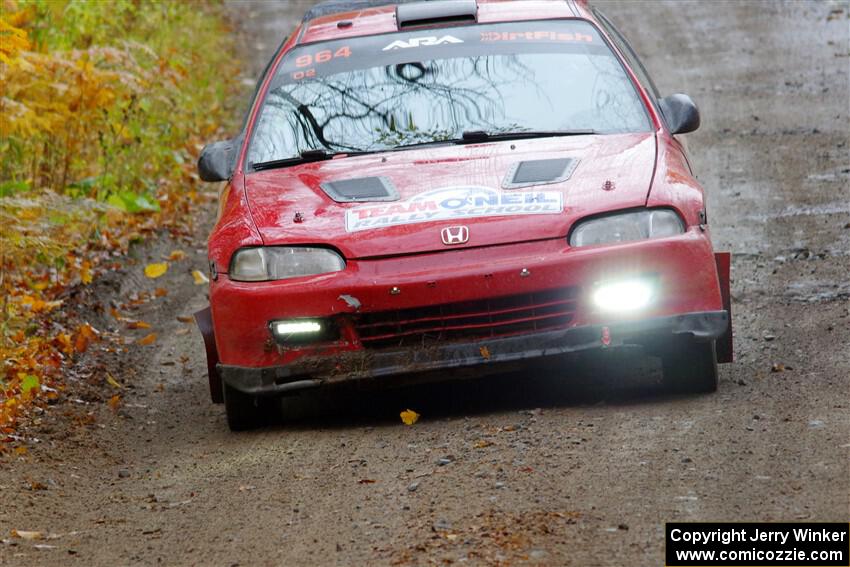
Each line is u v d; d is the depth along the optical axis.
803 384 20.73
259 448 21.00
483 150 22.88
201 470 20.17
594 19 26.30
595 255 20.02
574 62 24.95
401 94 24.73
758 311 26.83
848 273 28.91
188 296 34.91
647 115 23.72
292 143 24.28
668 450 17.66
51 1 42.94
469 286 20.08
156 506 18.39
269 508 17.45
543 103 24.16
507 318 20.25
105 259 37.81
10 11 37.22
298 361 20.61
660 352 20.69
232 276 21.12
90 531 17.41
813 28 69.31
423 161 22.66
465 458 18.50
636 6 81.44
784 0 78.25
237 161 24.34
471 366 20.12
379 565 14.44
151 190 45.47
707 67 61.91
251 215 21.86
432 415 21.81
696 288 20.14
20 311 31.08
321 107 24.81
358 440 20.59
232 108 62.97
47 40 42.81
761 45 66.12
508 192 21.16
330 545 15.47
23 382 25.62
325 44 26.56
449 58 25.38
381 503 16.89
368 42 26.31
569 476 16.95
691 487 15.94
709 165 43.06
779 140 45.59
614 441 18.44
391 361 20.30
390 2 29.58
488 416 21.14
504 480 17.11
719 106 52.97
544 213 20.58
